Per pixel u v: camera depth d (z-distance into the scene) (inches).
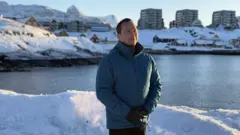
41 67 1961.1
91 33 5187.0
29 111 201.0
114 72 103.6
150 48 4714.6
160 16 7288.4
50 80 1247.5
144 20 7185.0
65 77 1364.4
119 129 105.1
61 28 5472.4
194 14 7755.9
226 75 1448.1
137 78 104.0
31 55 2055.9
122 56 105.2
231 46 5073.8
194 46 5068.9
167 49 4758.9
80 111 199.0
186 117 194.9
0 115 195.8
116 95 105.3
